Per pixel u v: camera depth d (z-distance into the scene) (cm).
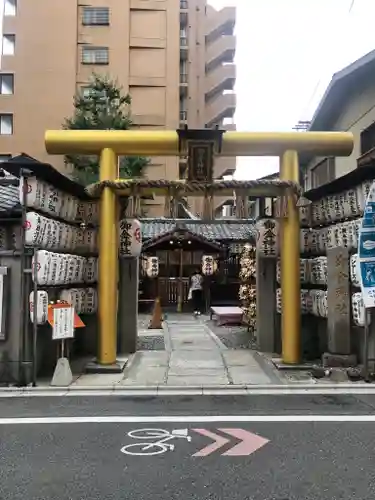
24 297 900
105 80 2641
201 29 4106
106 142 1030
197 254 2488
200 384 880
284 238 1047
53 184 1013
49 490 441
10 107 3319
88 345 1208
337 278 1004
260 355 1177
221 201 3375
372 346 950
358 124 1552
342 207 1062
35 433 608
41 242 939
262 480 461
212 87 4075
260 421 658
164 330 1689
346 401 772
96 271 1180
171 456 525
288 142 1036
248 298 1608
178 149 1029
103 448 552
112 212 1034
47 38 3409
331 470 484
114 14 3519
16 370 888
